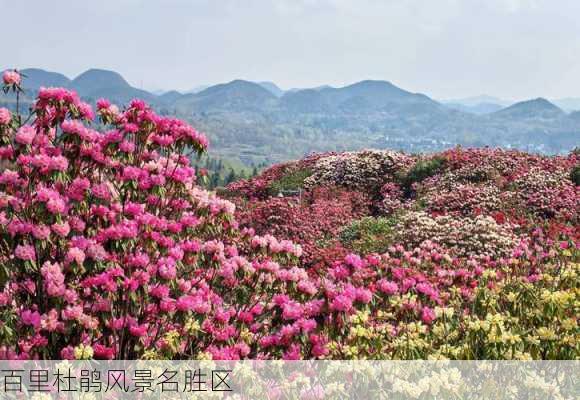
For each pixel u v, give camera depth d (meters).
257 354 5.80
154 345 5.46
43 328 5.01
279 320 5.57
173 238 6.05
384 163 23.53
